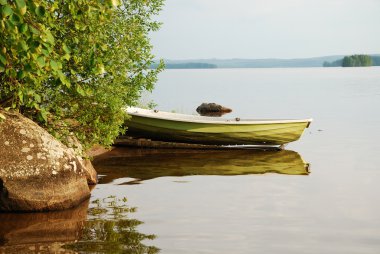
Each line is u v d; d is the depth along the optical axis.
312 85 66.94
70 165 8.62
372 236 7.22
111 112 10.66
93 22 8.77
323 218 8.10
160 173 11.55
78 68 9.40
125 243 6.66
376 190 10.09
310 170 12.25
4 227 7.28
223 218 8.00
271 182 10.79
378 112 27.83
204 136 15.53
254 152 15.20
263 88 60.62
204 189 10.02
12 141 8.27
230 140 15.79
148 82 11.37
